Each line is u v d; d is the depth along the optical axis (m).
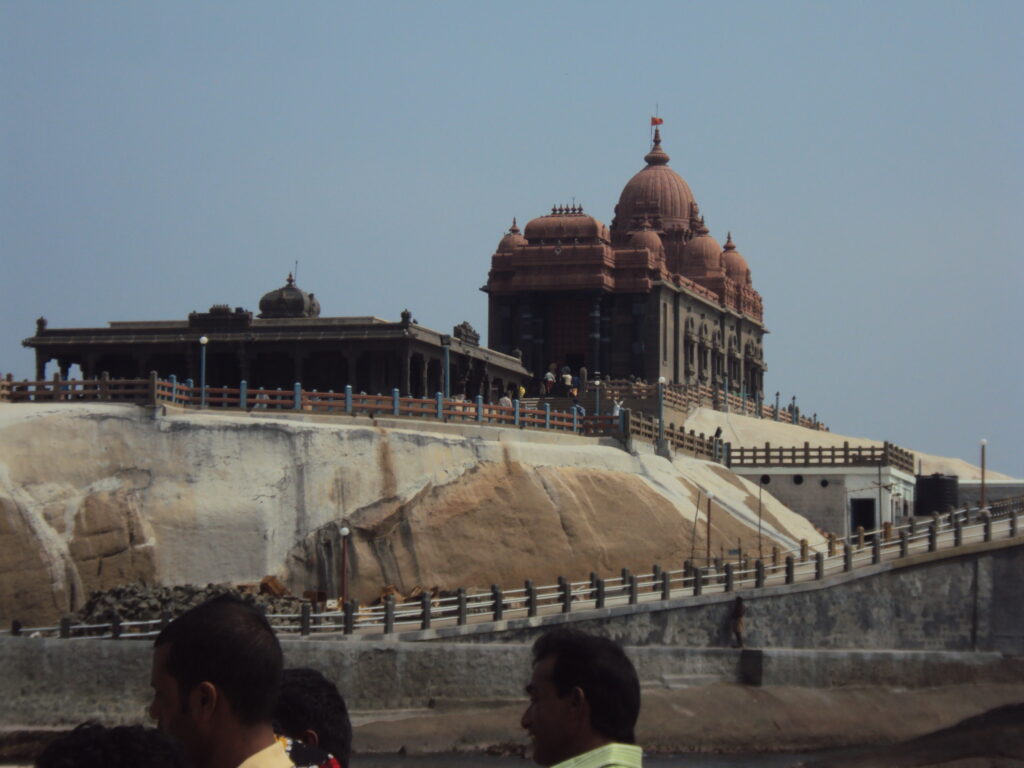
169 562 69.88
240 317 95.06
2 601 64.88
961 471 129.50
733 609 69.25
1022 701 69.56
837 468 102.75
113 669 50.03
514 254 127.25
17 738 47.69
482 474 79.31
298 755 11.66
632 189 149.12
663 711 61.00
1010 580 79.19
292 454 73.75
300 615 57.72
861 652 68.00
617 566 80.06
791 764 59.56
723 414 121.44
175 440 72.12
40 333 97.00
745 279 153.50
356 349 93.81
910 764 59.84
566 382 115.06
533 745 11.07
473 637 59.75
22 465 68.12
